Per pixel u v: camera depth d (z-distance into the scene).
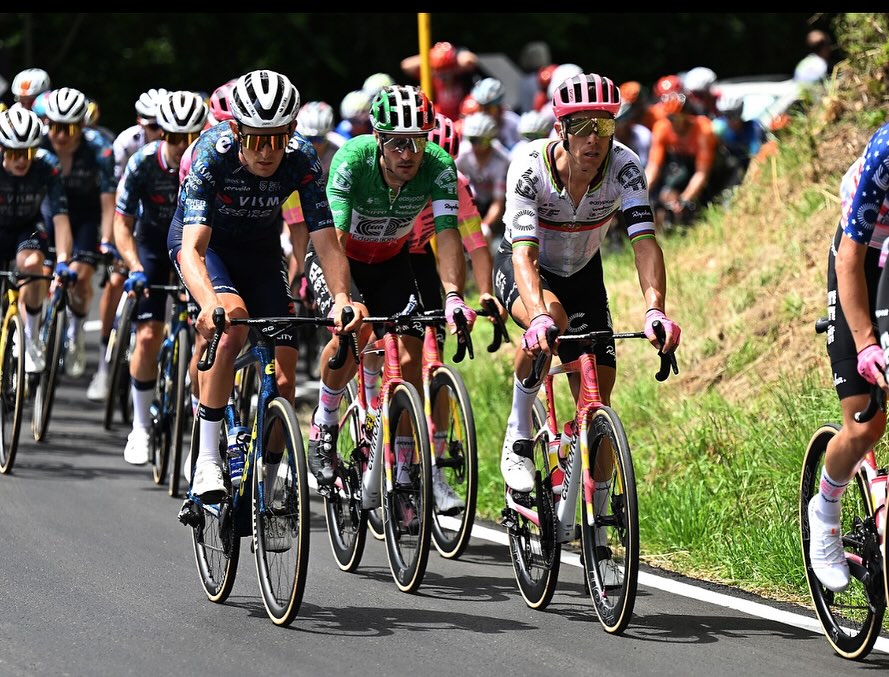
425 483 15.56
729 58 81.50
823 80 30.31
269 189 15.24
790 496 17.92
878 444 18.05
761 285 24.97
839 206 25.52
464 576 16.95
